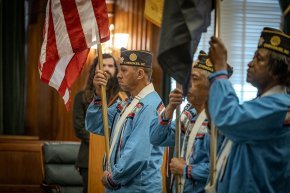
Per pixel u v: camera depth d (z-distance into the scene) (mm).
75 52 5105
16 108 11789
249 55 10750
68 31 5094
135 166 4871
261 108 3361
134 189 4934
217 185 3668
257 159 3482
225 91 3350
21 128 11812
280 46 3557
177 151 4355
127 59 5105
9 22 11750
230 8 10758
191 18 3416
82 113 6816
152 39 10797
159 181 5051
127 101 5266
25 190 10492
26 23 11977
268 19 10797
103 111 4992
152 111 4973
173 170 4277
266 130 3406
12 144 10523
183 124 4637
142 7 10867
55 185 8211
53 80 5230
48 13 5184
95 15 5035
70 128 11492
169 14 3432
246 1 10766
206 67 4316
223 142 3754
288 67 3557
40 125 11641
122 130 5020
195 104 4406
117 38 10625
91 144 6457
